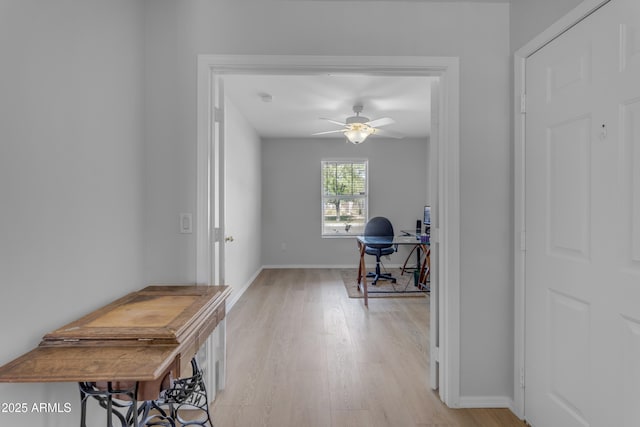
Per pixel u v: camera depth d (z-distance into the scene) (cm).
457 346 187
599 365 129
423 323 326
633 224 116
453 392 187
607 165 125
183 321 124
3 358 100
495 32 187
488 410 185
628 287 117
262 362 242
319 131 546
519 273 178
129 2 167
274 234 607
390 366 236
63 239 124
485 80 187
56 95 120
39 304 113
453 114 185
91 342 111
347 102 386
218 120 200
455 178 186
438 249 202
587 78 134
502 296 188
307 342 279
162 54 183
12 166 102
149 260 184
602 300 128
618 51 120
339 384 212
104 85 148
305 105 396
